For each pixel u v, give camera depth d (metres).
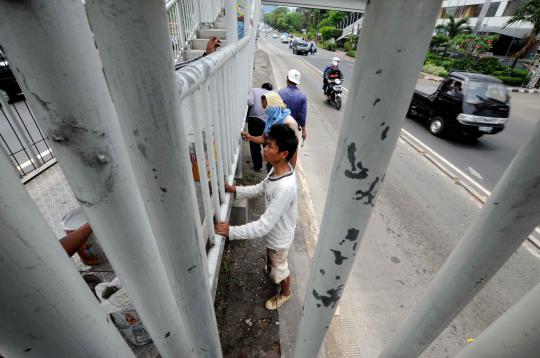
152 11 0.35
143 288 0.65
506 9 21.55
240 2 5.80
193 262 0.68
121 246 0.56
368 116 0.43
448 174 4.85
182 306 0.79
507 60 21.25
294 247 2.91
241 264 2.56
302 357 1.01
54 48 0.34
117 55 0.38
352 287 2.59
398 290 2.59
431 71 18.80
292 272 2.59
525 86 16.48
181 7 4.71
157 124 0.44
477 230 0.60
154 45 0.37
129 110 0.43
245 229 1.64
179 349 0.89
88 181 0.46
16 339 0.38
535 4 15.21
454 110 6.29
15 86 2.37
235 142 2.47
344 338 2.16
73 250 1.12
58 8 0.33
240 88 2.78
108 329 0.50
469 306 2.46
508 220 0.54
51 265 0.37
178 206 0.56
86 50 0.38
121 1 0.33
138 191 0.55
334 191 0.55
